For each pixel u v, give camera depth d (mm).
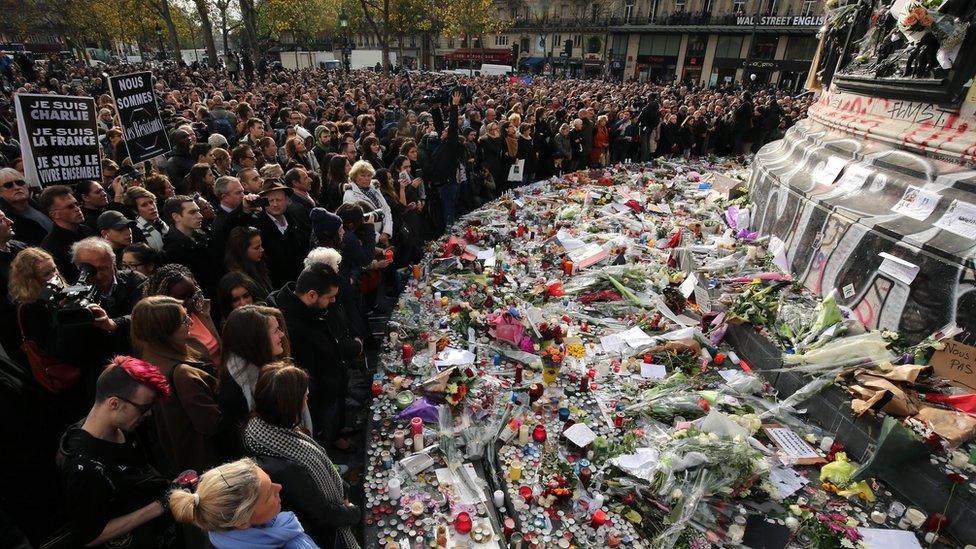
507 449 3949
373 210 5730
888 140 5461
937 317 4211
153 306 2906
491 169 10203
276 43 61031
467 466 3717
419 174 7707
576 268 6918
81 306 3135
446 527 3250
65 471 2320
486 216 8703
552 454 3893
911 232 4504
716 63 41938
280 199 4938
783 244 6426
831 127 6766
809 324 4984
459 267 6672
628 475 3701
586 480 3652
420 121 10453
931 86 4957
